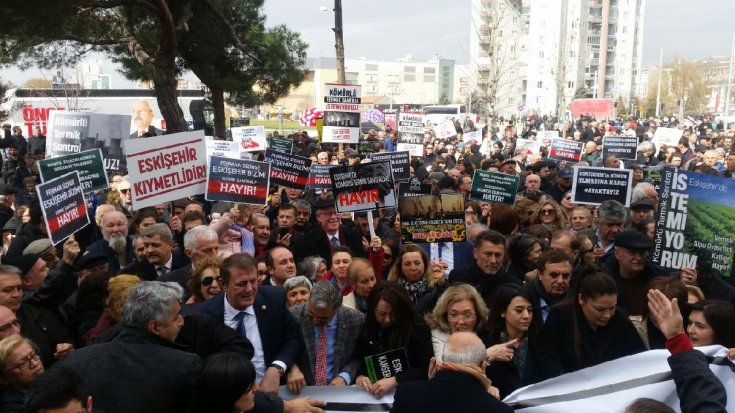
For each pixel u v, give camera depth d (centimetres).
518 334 500
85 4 1451
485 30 3488
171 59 1719
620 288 598
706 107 9981
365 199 779
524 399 457
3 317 434
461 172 1452
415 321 502
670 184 602
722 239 599
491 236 609
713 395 341
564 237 665
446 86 12900
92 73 6794
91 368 374
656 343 520
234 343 452
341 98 1504
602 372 449
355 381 501
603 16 10606
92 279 547
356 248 873
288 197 1120
